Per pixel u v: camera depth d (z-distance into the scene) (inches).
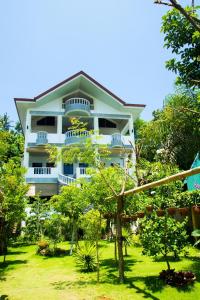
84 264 438.9
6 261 536.7
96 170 426.3
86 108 1159.6
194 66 348.5
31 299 297.9
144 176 576.7
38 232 822.5
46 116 1194.0
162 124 820.0
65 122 1245.7
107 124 1307.8
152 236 346.6
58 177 1054.4
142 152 952.9
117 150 1133.7
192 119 574.9
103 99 1226.6
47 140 1101.1
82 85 1209.4
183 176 227.0
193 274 323.6
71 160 434.3
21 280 387.9
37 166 1159.0
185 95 759.1
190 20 185.3
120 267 348.2
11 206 575.5
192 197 439.5
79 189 498.3
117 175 439.2
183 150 798.5
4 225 596.7
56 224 650.8
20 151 1466.5
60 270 441.4
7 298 303.9
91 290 318.7
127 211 424.5
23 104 1144.8
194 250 494.9
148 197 416.2
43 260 538.3
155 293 291.6
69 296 302.7
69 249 633.0
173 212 258.5
